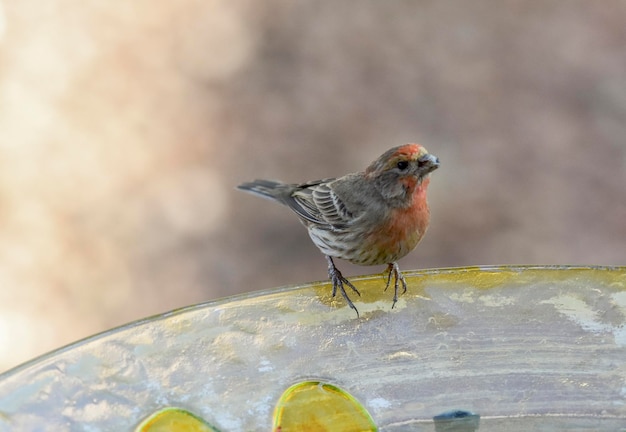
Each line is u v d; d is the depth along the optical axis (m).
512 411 5.15
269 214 15.30
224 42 18.84
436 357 5.43
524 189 15.38
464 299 5.71
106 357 4.98
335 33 19.05
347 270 13.89
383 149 16.31
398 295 5.75
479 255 14.08
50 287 13.92
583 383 5.30
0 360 12.56
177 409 4.86
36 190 15.65
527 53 18.34
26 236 14.80
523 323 5.56
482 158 16.00
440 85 17.72
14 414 4.53
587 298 5.62
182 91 17.80
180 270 14.22
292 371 5.23
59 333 13.06
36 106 17.27
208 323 5.32
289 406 5.02
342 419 5.06
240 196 15.65
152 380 4.96
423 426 5.07
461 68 18.08
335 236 7.69
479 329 5.56
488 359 5.42
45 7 19.17
